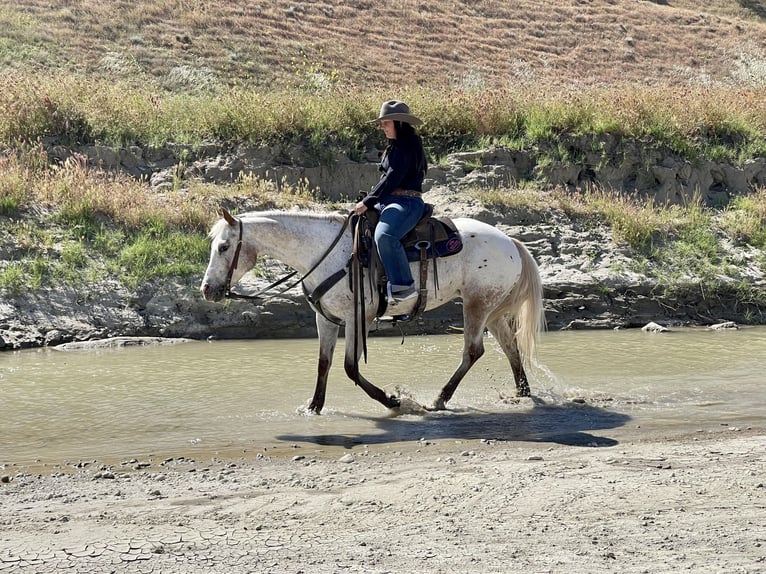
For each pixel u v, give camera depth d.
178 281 14.23
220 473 7.11
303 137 18.48
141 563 5.25
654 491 6.50
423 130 19.44
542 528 5.79
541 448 7.88
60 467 7.32
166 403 9.52
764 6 51.28
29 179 15.91
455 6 41.38
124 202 15.53
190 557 5.33
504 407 9.55
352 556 5.32
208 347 12.80
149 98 19.64
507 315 10.01
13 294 13.47
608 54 38.84
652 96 21.17
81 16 31.73
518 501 6.32
